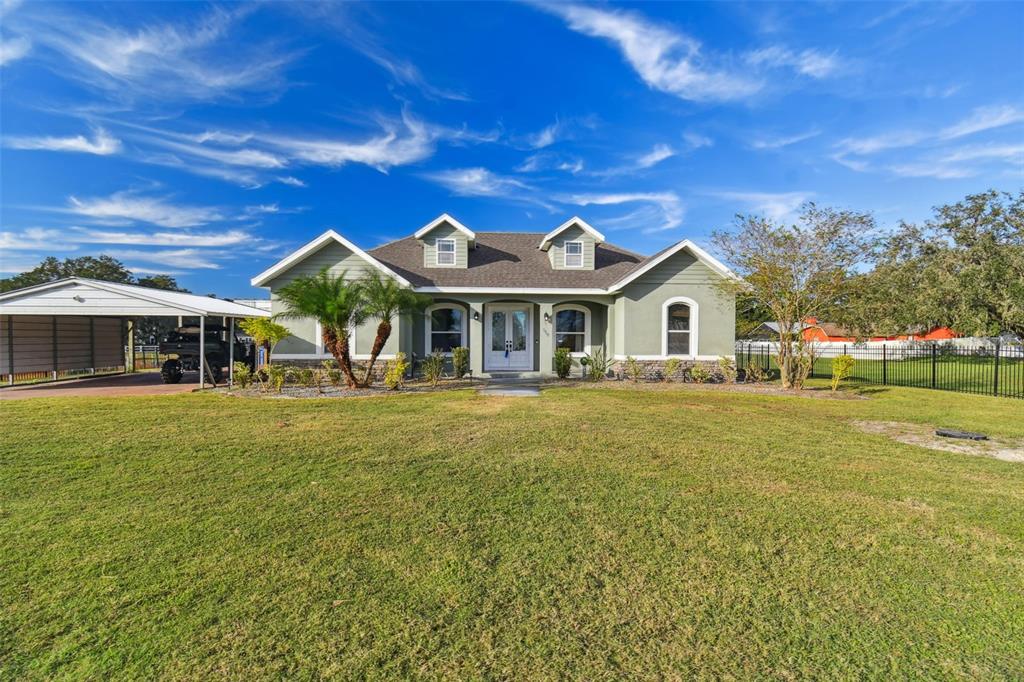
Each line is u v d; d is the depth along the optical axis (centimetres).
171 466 586
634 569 343
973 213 3622
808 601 305
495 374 1672
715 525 419
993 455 672
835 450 684
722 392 1336
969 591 319
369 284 1315
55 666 241
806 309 1420
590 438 737
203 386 1383
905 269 3597
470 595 308
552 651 256
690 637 269
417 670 241
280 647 257
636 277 1570
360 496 484
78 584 316
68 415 922
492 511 447
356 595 306
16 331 1598
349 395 1215
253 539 385
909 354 2916
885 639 269
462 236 1736
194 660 246
